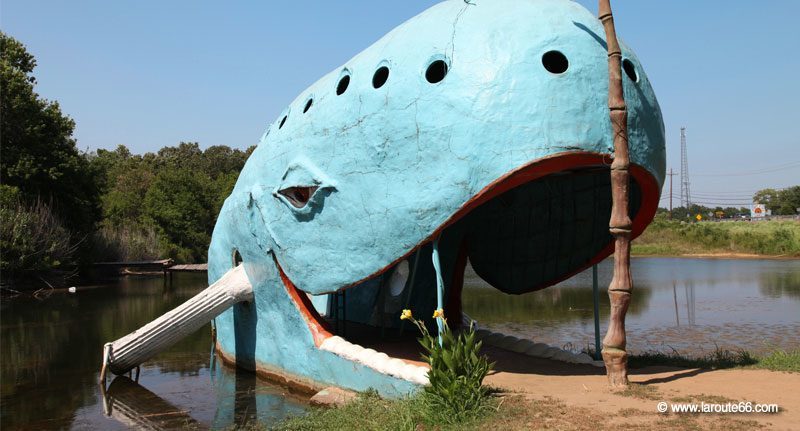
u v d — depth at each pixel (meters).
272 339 12.07
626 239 8.05
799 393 7.41
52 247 32.34
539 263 12.10
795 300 22.77
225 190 61.47
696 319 18.69
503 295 27.48
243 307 13.12
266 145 12.55
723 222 73.44
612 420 6.55
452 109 8.65
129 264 38.84
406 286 14.09
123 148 95.75
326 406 9.67
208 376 12.87
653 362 10.05
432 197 8.71
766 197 118.12
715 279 32.22
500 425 6.65
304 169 10.57
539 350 10.92
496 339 11.98
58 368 14.14
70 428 9.66
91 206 39.03
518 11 9.05
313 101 11.45
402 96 9.19
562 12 9.05
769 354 11.91
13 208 32.06
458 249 13.34
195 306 12.48
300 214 10.73
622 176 8.02
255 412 10.02
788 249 53.31
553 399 7.57
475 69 8.66
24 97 33.09
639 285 29.80
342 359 10.14
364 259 9.63
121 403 11.09
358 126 9.76
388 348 11.98
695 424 6.29
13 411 10.70
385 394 9.17
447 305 13.48
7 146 33.25
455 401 7.20
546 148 8.24
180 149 96.62
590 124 8.39
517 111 8.37
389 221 9.20
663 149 9.37
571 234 11.39
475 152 8.43
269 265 11.77
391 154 9.20
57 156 35.19
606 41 8.84
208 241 56.94
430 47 9.23
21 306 25.94
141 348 12.63
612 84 8.14
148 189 61.12
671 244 59.69
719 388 7.83
